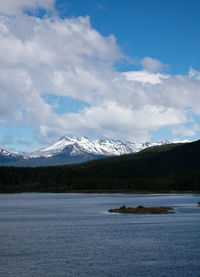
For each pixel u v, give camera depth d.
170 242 56.81
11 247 53.75
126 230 69.62
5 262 44.94
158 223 79.38
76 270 41.41
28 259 46.38
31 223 83.12
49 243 56.88
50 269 41.81
